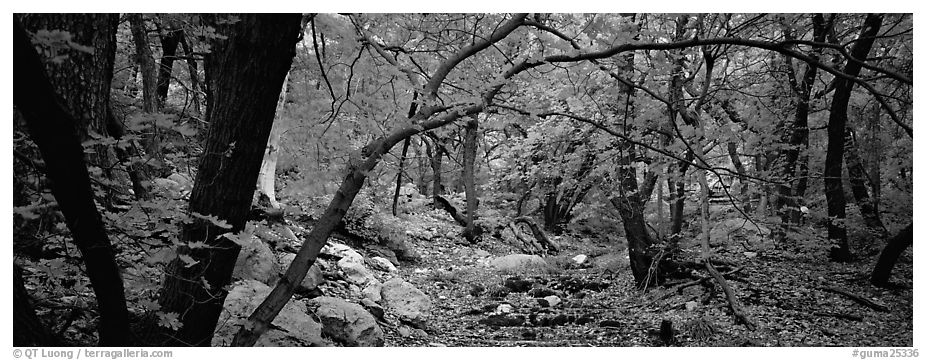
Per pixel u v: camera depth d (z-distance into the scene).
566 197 14.45
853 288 9.41
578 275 11.76
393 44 6.11
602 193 10.94
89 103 3.94
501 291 10.14
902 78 4.48
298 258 4.25
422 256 12.80
